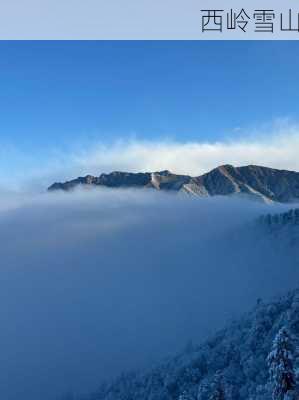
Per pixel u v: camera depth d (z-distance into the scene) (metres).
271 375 38.47
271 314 142.88
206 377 137.62
